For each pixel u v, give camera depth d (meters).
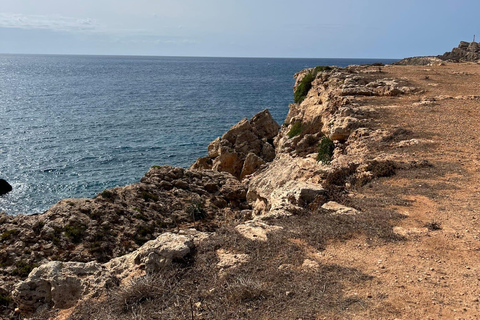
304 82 50.75
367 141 21.33
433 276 8.91
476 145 19.62
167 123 87.62
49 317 9.20
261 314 7.79
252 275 9.15
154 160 60.69
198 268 9.63
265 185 26.05
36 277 9.97
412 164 17.12
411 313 7.58
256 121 49.16
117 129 80.56
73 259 20.39
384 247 10.34
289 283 8.71
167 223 25.47
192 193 30.19
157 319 8.02
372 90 33.62
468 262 9.50
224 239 10.88
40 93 141.50
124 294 8.88
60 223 21.97
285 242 10.63
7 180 51.22
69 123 85.56
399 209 12.81
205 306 8.26
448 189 14.35
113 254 21.41
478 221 11.66
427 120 24.64
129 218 24.36
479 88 34.59
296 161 25.52
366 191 14.83
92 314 8.77
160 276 9.34
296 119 43.25
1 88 157.38
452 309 7.70
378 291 8.32
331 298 8.11
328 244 10.56
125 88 163.12
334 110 31.77
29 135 73.75
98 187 49.81
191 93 145.75
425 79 39.75
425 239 10.70
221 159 43.41
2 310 15.66
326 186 14.81
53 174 53.88
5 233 20.62
